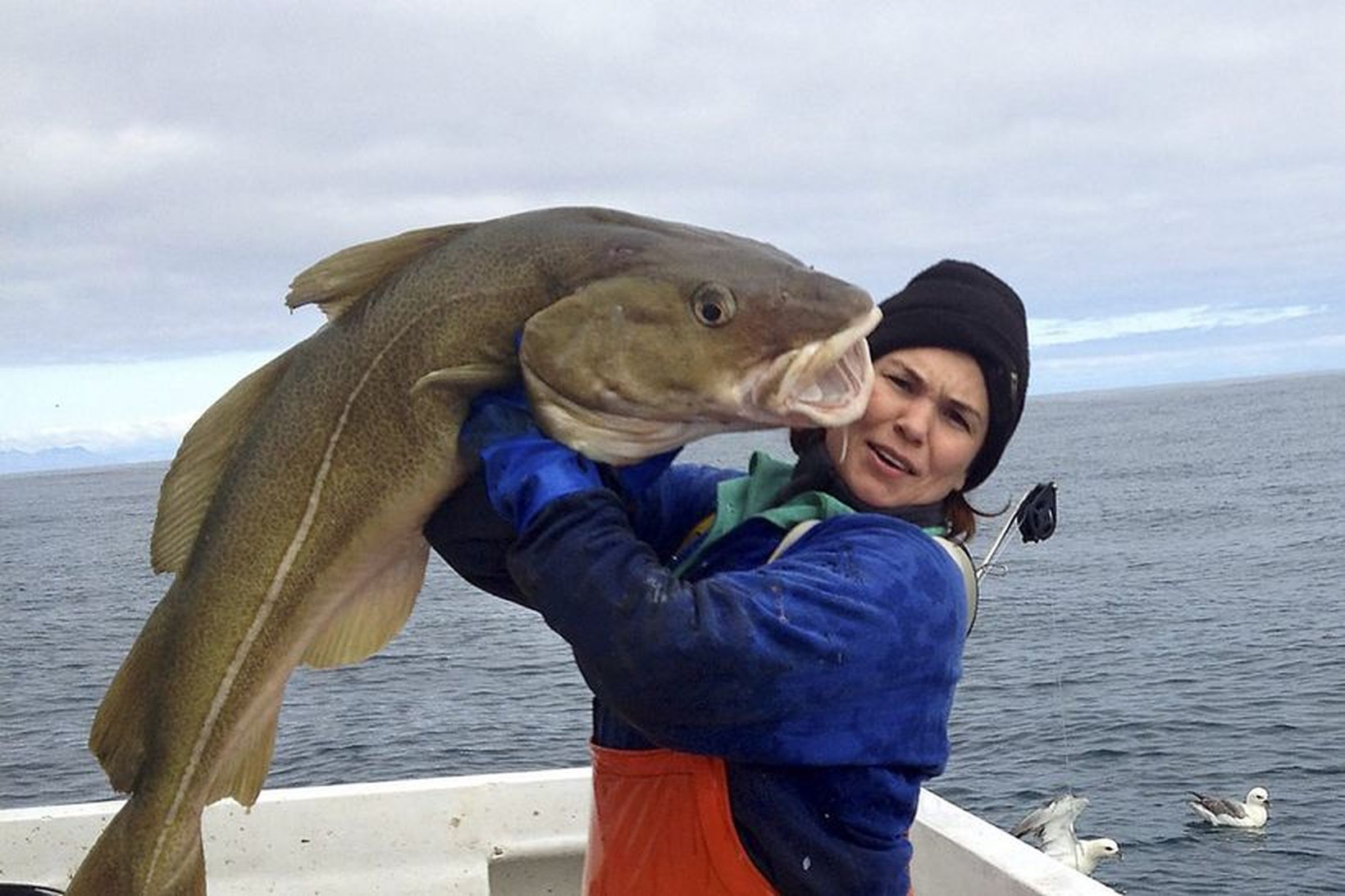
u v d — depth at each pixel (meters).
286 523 2.28
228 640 2.33
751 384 2.00
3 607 39.38
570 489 1.93
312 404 2.26
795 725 1.91
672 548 2.42
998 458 2.31
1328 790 14.96
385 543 2.24
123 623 33.22
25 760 17.89
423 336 2.15
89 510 119.62
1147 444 109.81
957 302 2.21
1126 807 14.76
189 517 2.39
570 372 2.02
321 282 2.26
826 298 2.01
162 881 2.38
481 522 2.11
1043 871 3.20
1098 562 38.62
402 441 2.17
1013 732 18.08
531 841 3.91
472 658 25.02
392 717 19.27
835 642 1.87
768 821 1.98
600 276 2.06
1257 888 12.46
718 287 2.00
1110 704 19.44
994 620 28.48
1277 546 39.78
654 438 2.06
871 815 2.00
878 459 2.22
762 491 2.29
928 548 2.03
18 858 3.77
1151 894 12.51
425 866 3.86
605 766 2.15
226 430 2.37
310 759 16.97
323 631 2.33
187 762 2.37
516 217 2.20
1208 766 16.14
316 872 3.82
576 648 1.88
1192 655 22.95
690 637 1.80
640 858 2.08
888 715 1.96
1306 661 21.81
